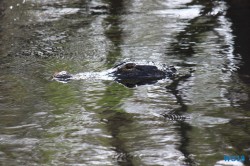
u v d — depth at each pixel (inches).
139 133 679.1
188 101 821.2
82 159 600.4
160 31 1411.2
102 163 587.8
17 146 644.7
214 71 1003.3
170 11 1722.4
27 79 975.0
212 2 1859.0
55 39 1349.7
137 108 790.5
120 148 630.5
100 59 1127.0
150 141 651.5
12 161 598.9
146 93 876.0
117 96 858.8
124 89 901.2
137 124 715.4
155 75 981.8
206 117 740.0
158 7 1806.1
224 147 623.8
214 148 623.2
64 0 1979.6
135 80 959.0
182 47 1213.7
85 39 1342.3
